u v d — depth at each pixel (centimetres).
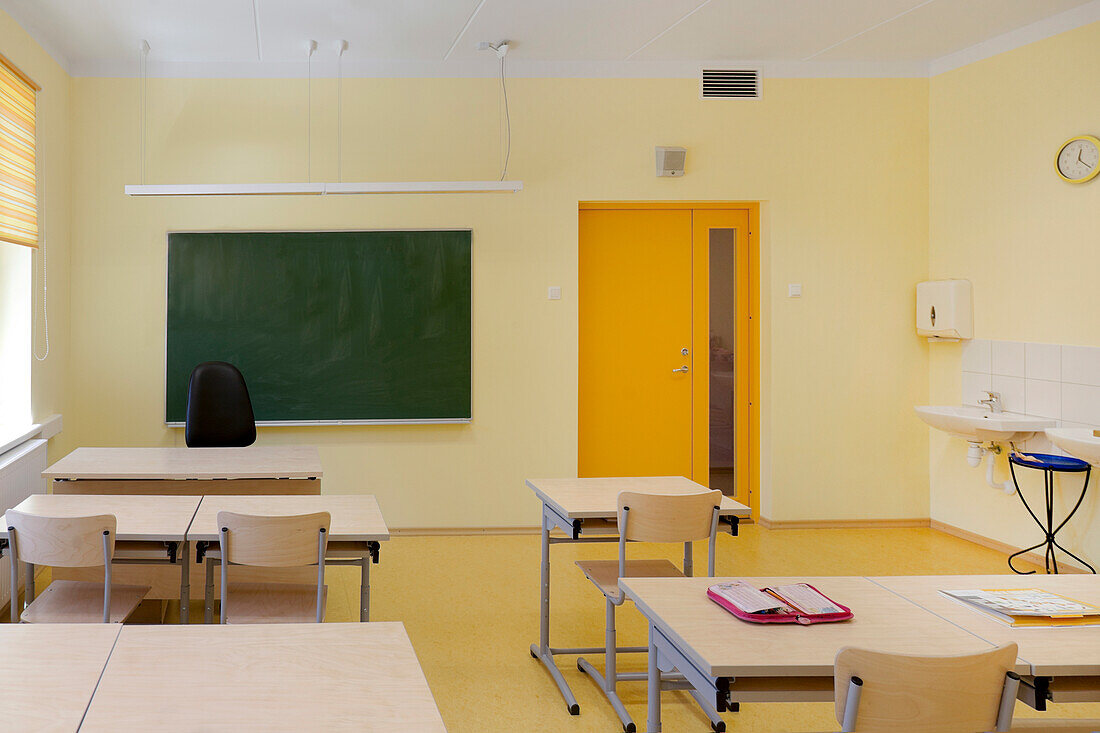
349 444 571
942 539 571
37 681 174
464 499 579
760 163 586
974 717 177
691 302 614
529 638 393
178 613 405
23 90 450
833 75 588
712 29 515
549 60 571
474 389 577
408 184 492
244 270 555
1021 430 489
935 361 596
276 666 185
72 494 379
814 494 598
